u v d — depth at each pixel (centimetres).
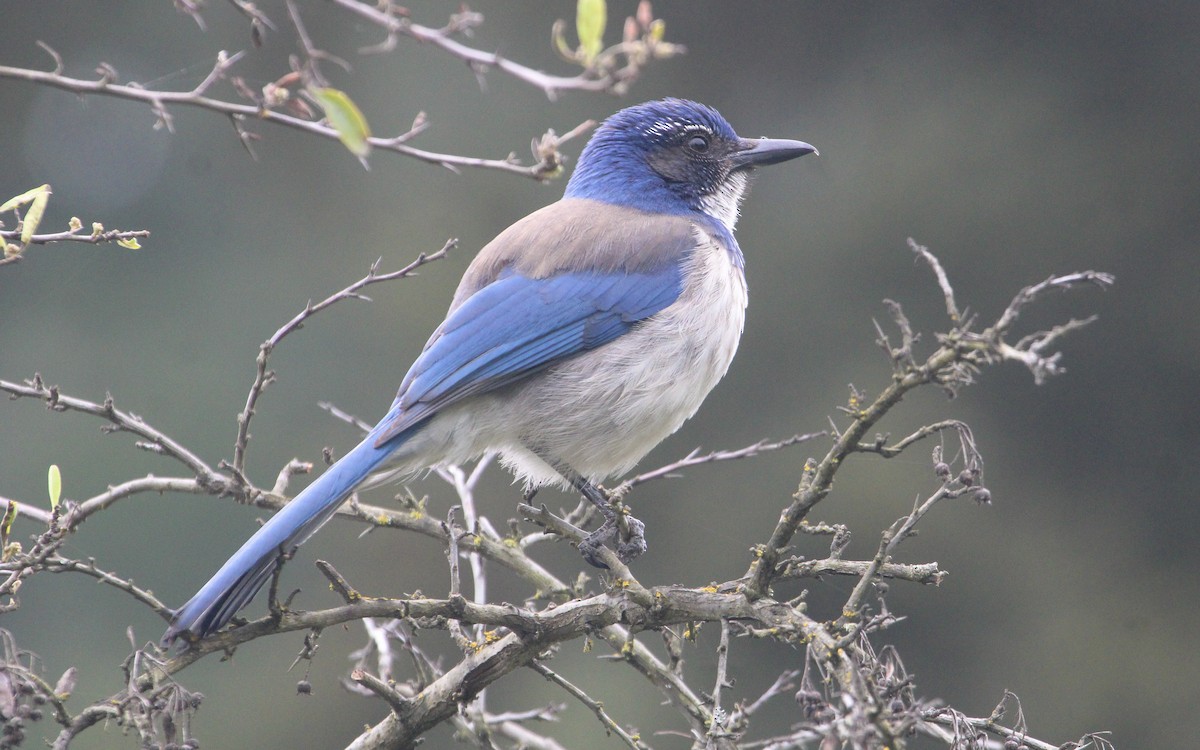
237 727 1404
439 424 772
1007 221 1706
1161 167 1725
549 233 820
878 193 1716
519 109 1708
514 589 1441
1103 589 1595
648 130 906
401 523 688
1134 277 1700
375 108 1714
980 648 1547
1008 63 1814
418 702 596
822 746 452
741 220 1716
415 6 1722
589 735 1362
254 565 596
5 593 504
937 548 1580
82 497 1503
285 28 1705
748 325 1669
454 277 1645
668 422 808
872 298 1678
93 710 483
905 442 507
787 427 1612
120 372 1617
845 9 1833
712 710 585
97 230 535
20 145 1680
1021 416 1686
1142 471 1655
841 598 1431
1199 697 1491
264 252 1688
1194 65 1770
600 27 474
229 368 1627
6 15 1680
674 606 592
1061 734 1507
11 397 606
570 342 782
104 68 483
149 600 523
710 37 1825
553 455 786
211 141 1705
